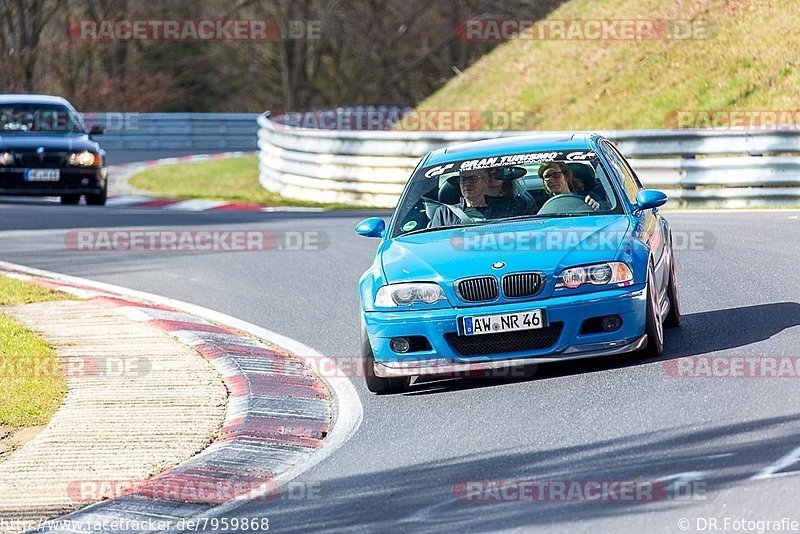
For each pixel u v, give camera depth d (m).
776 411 23.39
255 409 27.62
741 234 48.84
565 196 30.36
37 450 24.88
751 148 63.81
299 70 193.12
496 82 108.00
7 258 53.31
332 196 84.06
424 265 28.27
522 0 189.25
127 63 191.75
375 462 23.09
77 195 77.00
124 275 48.62
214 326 37.81
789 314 32.12
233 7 194.38
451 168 31.84
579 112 90.81
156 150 145.12
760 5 87.06
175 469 23.47
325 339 35.59
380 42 195.00
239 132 149.00
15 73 176.25
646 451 21.66
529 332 27.30
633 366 28.14
